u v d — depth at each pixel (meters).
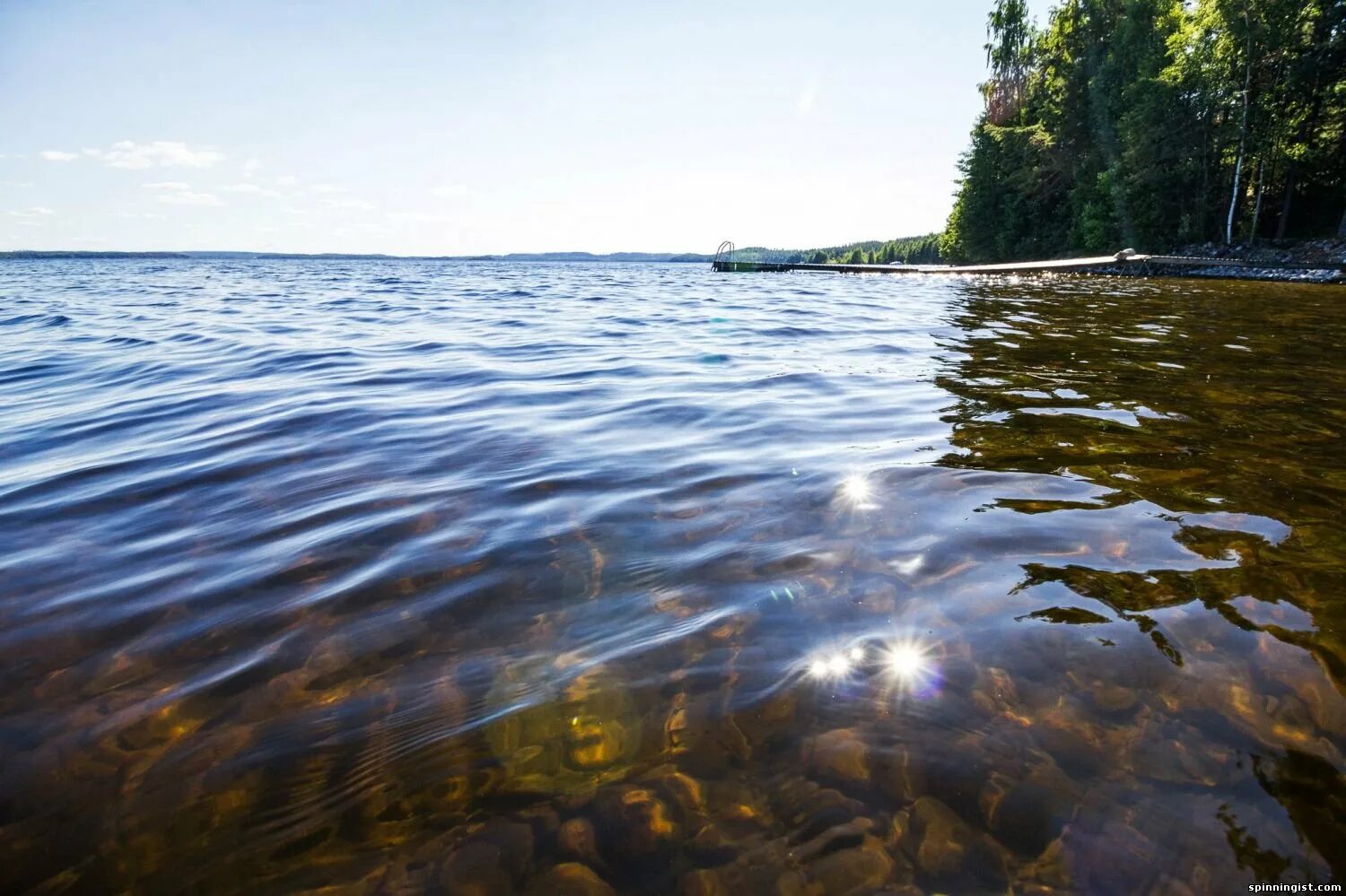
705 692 1.78
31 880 1.32
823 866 1.30
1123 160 28.03
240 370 6.95
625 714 1.71
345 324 11.10
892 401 4.88
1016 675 1.80
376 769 1.56
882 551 2.53
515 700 1.78
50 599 2.39
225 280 31.11
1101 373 5.67
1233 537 2.55
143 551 2.77
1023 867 1.28
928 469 3.39
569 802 1.46
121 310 14.28
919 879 1.27
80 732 1.72
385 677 1.89
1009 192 37.84
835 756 1.55
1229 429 3.96
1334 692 1.70
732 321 10.80
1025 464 3.43
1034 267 26.19
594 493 3.23
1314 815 1.36
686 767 1.54
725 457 3.72
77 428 4.81
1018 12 37.84
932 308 12.11
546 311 13.38
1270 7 23.20
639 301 16.19
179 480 3.63
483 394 5.50
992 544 2.55
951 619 2.07
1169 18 29.66
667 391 5.43
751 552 2.56
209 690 1.87
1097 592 2.20
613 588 2.32
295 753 1.62
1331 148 23.83
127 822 1.45
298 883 1.30
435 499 3.23
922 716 1.67
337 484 3.48
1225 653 1.87
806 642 1.98
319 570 2.54
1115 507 2.86
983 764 1.52
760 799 1.45
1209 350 6.73
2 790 1.54
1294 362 6.02
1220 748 1.54
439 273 46.31
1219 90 24.81
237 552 2.73
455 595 2.32
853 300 14.82
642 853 1.34
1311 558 2.38
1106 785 1.45
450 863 1.33
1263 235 27.48
